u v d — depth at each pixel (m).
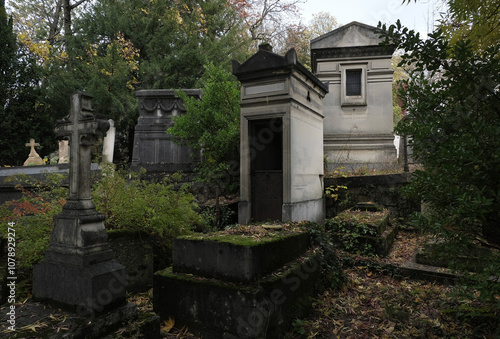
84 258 2.66
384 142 9.61
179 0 14.52
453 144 2.15
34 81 15.30
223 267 3.19
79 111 2.96
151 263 4.40
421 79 2.63
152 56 13.12
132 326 2.67
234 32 14.80
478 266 2.46
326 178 8.04
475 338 2.98
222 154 7.79
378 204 7.61
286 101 6.03
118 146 13.72
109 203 4.43
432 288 4.18
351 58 9.78
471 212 2.10
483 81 2.22
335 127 9.85
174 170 8.93
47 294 2.85
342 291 4.30
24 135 14.56
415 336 3.11
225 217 7.13
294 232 4.16
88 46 13.16
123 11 14.01
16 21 18.30
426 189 2.49
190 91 9.19
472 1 2.70
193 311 3.22
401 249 5.70
